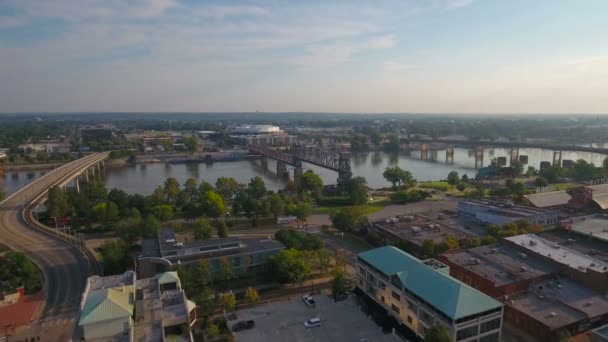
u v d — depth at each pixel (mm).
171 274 111250
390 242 173875
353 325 109312
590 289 119875
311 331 106375
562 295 116500
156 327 90188
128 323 86375
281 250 146375
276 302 123812
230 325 107875
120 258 145750
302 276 134000
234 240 153625
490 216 199000
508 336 107812
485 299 96312
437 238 172875
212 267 139750
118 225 184250
